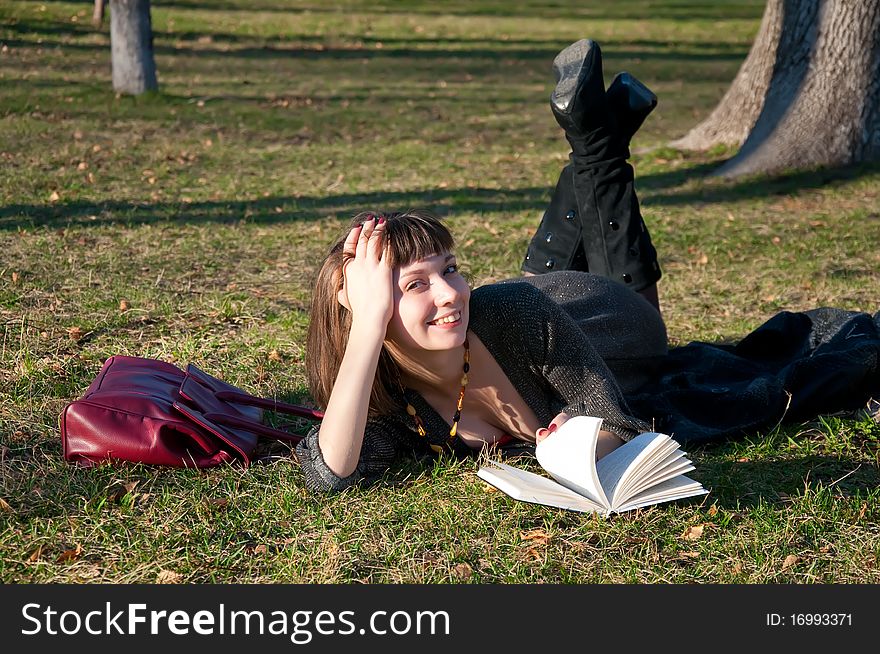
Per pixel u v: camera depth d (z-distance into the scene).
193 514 4.01
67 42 23.61
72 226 9.16
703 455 4.58
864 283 8.00
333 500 4.11
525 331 4.24
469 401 4.43
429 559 3.73
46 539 3.82
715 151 13.56
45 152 12.55
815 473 4.41
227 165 12.62
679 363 5.63
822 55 12.23
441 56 25.36
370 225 4.03
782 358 5.71
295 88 19.42
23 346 5.88
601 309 5.07
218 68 21.64
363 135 15.18
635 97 5.55
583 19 33.91
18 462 4.43
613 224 5.68
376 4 35.44
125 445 4.30
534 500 3.91
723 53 27.30
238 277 7.79
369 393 4.07
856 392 5.09
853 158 12.21
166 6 30.64
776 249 9.17
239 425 4.48
